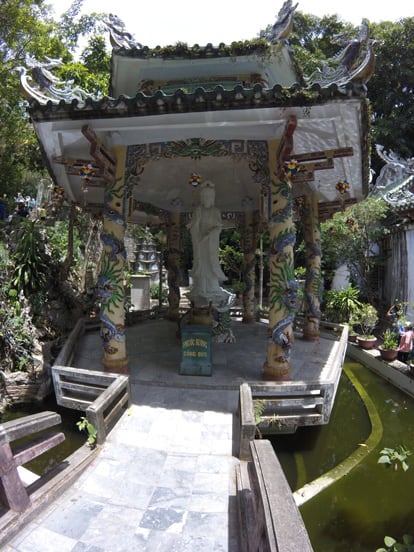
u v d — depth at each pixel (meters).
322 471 5.63
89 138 5.71
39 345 8.95
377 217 14.27
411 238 13.98
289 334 6.22
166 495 3.67
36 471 5.60
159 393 5.93
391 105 23.16
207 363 6.71
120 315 6.59
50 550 2.95
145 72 6.91
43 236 12.19
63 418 7.18
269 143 6.20
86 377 5.64
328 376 6.95
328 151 5.75
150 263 21.75
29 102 5.55
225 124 5.56
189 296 8.88
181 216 12.72
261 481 2.40
